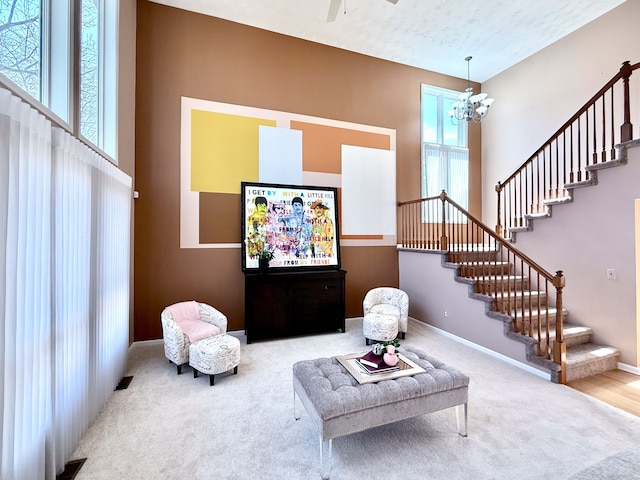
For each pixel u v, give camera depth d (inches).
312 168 191.6
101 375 97.3
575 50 186.7
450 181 237.0
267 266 167.6
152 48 159.2
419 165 225.3
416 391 77.9
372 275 208.4
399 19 174.2
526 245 177.3
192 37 166.4
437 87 233.3
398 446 79.5
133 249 153.8
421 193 225.5
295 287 164.9
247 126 176.9
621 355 131.3
